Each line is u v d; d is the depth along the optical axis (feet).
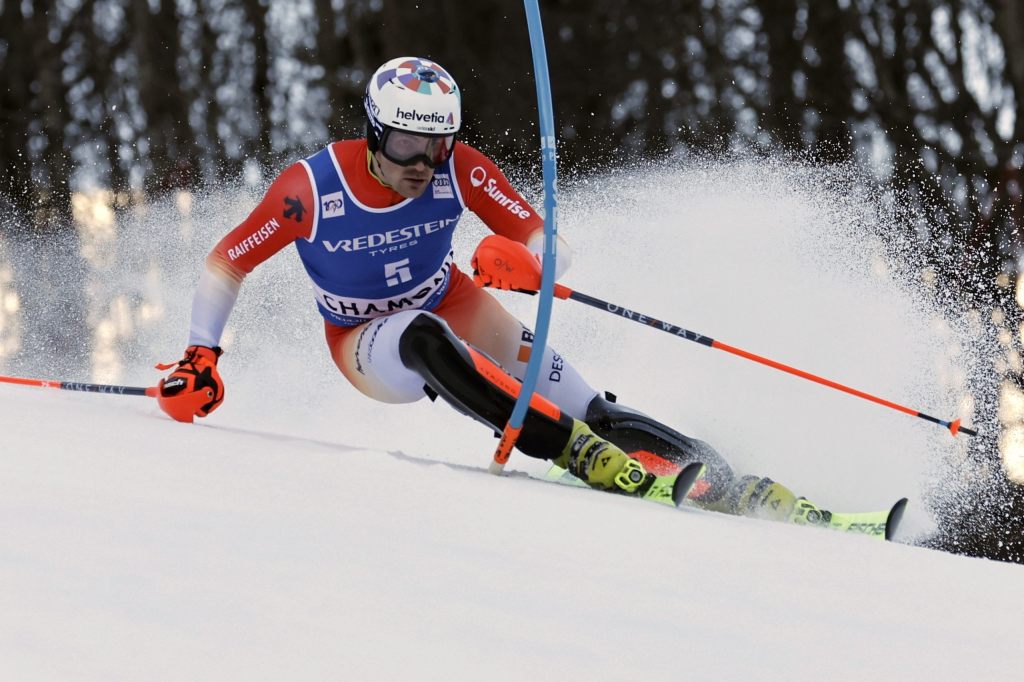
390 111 41.86
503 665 18.40
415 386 44.93
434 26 134.00
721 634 22.09
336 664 17.38
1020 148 117.60
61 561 20.22
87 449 32.01
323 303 48.47
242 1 129.39
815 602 25.75
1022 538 75.05
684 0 131.03
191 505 26.23
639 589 24.44
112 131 127.65
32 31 126.72
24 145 125.90
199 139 128.26
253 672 16.62
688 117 131.64
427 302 48.57
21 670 15.43
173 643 17.15
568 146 134.51
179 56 128.67
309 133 131.44
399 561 23.43
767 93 128.98
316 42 131.23
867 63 124.98
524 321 71.15
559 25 135.03
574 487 38.70
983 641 24.36
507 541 26.96
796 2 127.54
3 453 30.04
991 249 111.96
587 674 18.63
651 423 45.29
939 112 121.39
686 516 34.19
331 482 31.14
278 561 22.03
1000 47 120.37
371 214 45.03
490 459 55.47
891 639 23.50
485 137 136.77
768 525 35.40
